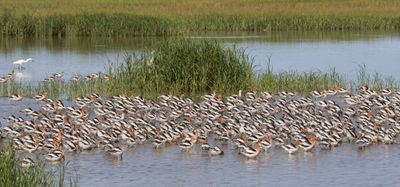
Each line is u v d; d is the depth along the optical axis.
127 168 33.66
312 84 51.25
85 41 81.06
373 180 31.86
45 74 58.75
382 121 40.47
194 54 50.16
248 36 84.94
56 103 43.66
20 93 49.88
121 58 66.50
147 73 50.25
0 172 27.44
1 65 63.88
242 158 35.19
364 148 36.72
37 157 35.25
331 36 84.81
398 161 34.47
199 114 41.16
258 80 51.28
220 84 49.44
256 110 42.75
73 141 36.38
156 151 36.41
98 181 31.80
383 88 50.78
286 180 31.91
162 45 50.94
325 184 31.34
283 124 38.91
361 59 65.75
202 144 36.12
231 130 37.88
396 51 70.94
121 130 37.75
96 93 47.94
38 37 84.50
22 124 38.56
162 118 41.25
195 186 31.20
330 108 42.25
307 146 36.19
